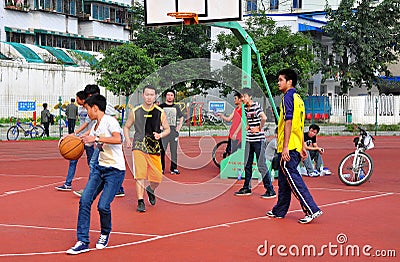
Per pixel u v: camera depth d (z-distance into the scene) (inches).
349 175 440.1
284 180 295.4
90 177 242.4
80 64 1718.8
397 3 1445.6
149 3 446.0
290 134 286.4
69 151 272.1
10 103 1391.5
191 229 275.4
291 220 296.7
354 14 1469.0
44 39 1760.6
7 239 254.8
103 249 237.5
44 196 371.2
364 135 438.6
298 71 1170.6
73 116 893.8
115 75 1202.6
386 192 394.6
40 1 1732.3
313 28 1525.6
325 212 318.7
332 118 1393.9
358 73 1456.7
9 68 1395.2
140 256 226.7
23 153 732.7
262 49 1107.9
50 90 1507.1
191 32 1368.1
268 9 1765.5
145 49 1243.8
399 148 831.1
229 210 324.5
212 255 227.9
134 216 307.0
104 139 235.8
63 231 271.3
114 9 2007.9
